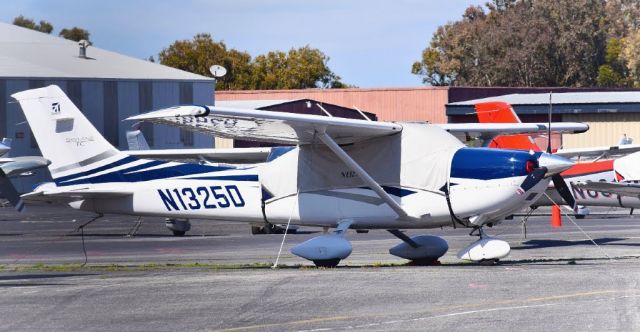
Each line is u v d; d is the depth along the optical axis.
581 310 29.61
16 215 94.38
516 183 42.38
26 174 106.31
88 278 39.84
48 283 38.06
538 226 71.88
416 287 34.97
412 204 43.75
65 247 57.72
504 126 63.19
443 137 44.12
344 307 30.75
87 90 124.69
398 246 45.91
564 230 67.69
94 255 52.69
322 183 45.19
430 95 157.50
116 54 140.88
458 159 43.34
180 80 132.50
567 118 143.88
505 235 63.72
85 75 124.88
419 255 45.38
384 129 43.16
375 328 27.25
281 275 39.53
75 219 87.56
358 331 26.83
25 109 52.66
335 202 44.91
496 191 42.53
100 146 51.09
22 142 119.56
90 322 28.83
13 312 30.67
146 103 129.75
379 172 44.47
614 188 55.00
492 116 90.00
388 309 30.27
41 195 51.25
